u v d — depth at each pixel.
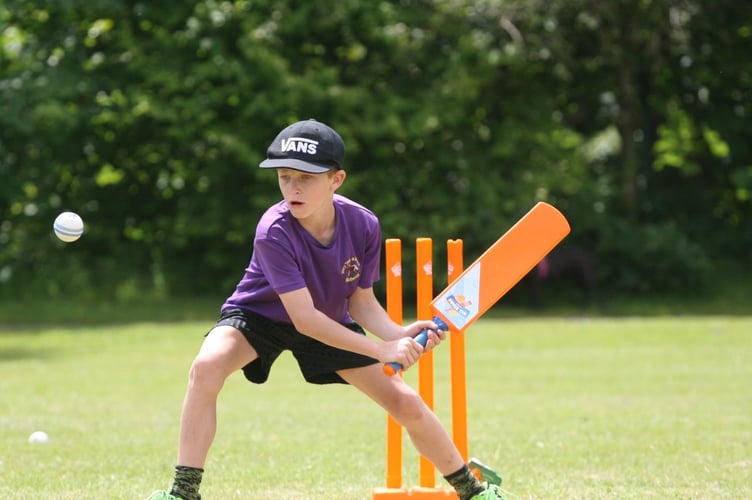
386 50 52.84
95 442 18.02
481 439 18.39
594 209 53.81
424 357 12.96
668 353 34.66
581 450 17.12
